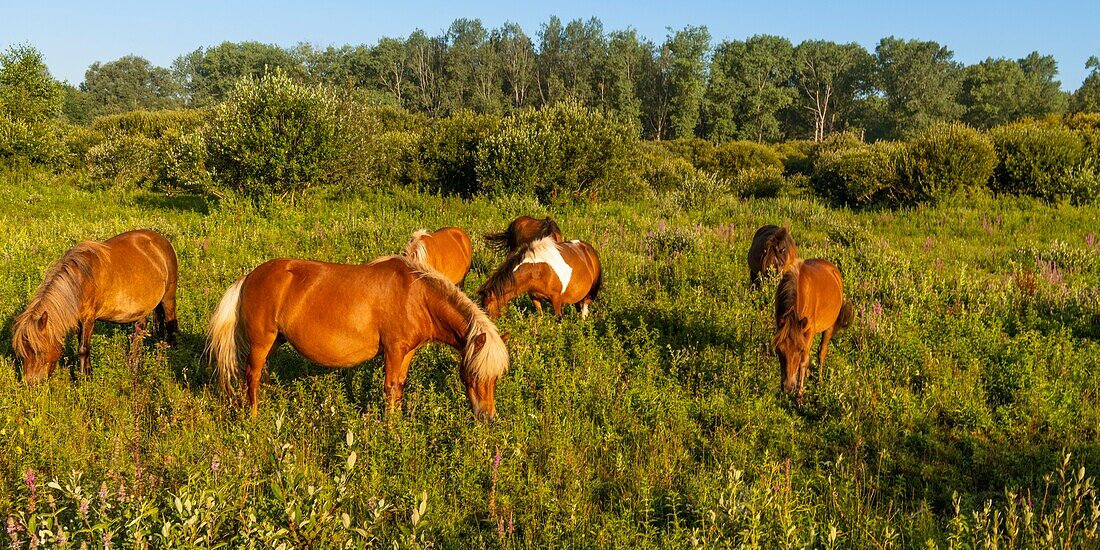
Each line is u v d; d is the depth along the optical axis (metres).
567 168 20.52
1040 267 12.06
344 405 5.80
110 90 138.25
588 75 109.50
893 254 11.99
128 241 7.22
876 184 21.67
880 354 7.52
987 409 6.23
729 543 3.92
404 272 5.66
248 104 17.89
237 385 6.05
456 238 9.88
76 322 6.27
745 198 26.66
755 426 5.89
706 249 13.30
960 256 13.55
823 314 6.85
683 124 97.56
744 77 100.44
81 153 30.27
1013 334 8.39
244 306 5.80
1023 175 20.34
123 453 4.76
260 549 3.51
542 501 4.60
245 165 17.34
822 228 17.52
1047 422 6.01
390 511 4.46
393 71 114.31
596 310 9.20
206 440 5.01
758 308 9.09
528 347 7.10
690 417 6.25
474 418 5.51
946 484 5.19
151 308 7.51
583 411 6.14
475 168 20.69
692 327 8.28
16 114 29.02
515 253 8.03
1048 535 3.81
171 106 128.75
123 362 6.68
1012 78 92.19
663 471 5.12
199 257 12.04
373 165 20.92
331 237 14.26
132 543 3.46
